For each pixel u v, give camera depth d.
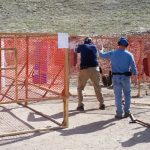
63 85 8.84
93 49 10.70
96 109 11.12
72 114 10.35
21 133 8.31
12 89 9.57
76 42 13.13
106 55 9.96
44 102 12.13
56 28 35.44
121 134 8.30
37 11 41.97
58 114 10.34
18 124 9.18
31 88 9.56
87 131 8.55
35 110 10.76
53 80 9.11
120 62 9.66
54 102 12.16
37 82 9.48
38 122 9.40
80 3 45.00
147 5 43.88
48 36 9.12
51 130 8.64
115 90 9.82
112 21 38.03
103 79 15.34
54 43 9.05
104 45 14.07
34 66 9.62
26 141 7.79
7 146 7.44
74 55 13.25
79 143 7.64
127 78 9.78
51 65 9.16
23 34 8.76
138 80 13.77
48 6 43.62
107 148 7.30
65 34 8.69
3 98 9.48
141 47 13.68
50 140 7.85
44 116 10.02
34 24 37.09
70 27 35.88
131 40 13.75
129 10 42.44
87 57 10.65
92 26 36.09
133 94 14.29
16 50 8.49
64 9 43.00
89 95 13.59
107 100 12.80
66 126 8.86
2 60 9.94
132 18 39.12
